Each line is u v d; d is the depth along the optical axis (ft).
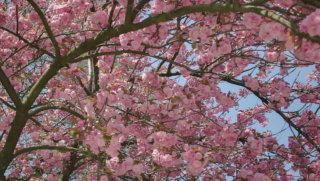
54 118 22.39
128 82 16.22
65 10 15.47
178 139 14.67
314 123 17.83
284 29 8.92
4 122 14.58
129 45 13.53
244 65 15.33
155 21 11.96
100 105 13.73
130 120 15.01
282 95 16.61
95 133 12.66
